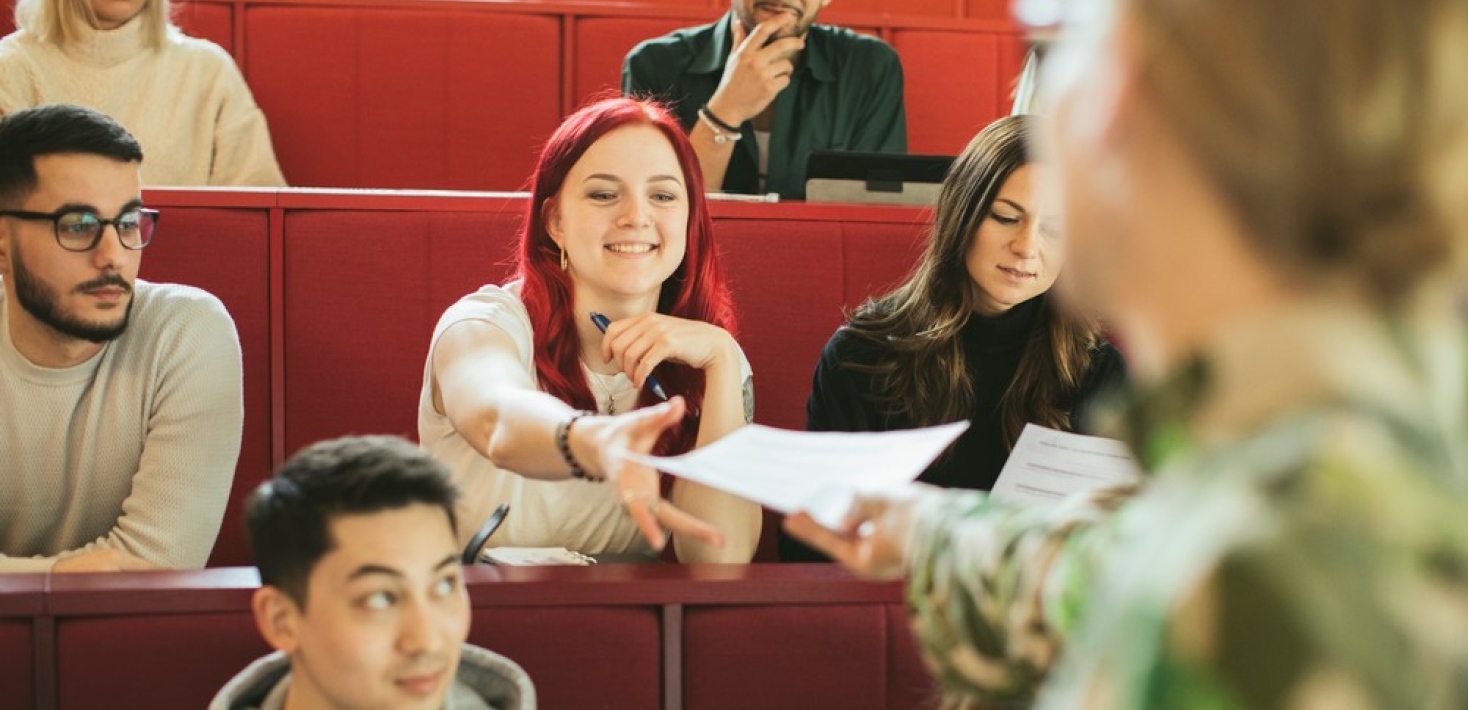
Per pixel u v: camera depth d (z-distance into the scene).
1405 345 0.42
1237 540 0.39
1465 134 0.40
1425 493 0.39
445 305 2.23
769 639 1.39
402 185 3.07
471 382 1.63
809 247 2.28
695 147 2.63
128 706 1.31
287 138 3.04
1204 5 0.43
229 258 2.19
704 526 1.20
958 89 3.29
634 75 2.88
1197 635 0.38
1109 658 0.41
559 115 3.11
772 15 2.75
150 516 1.80
